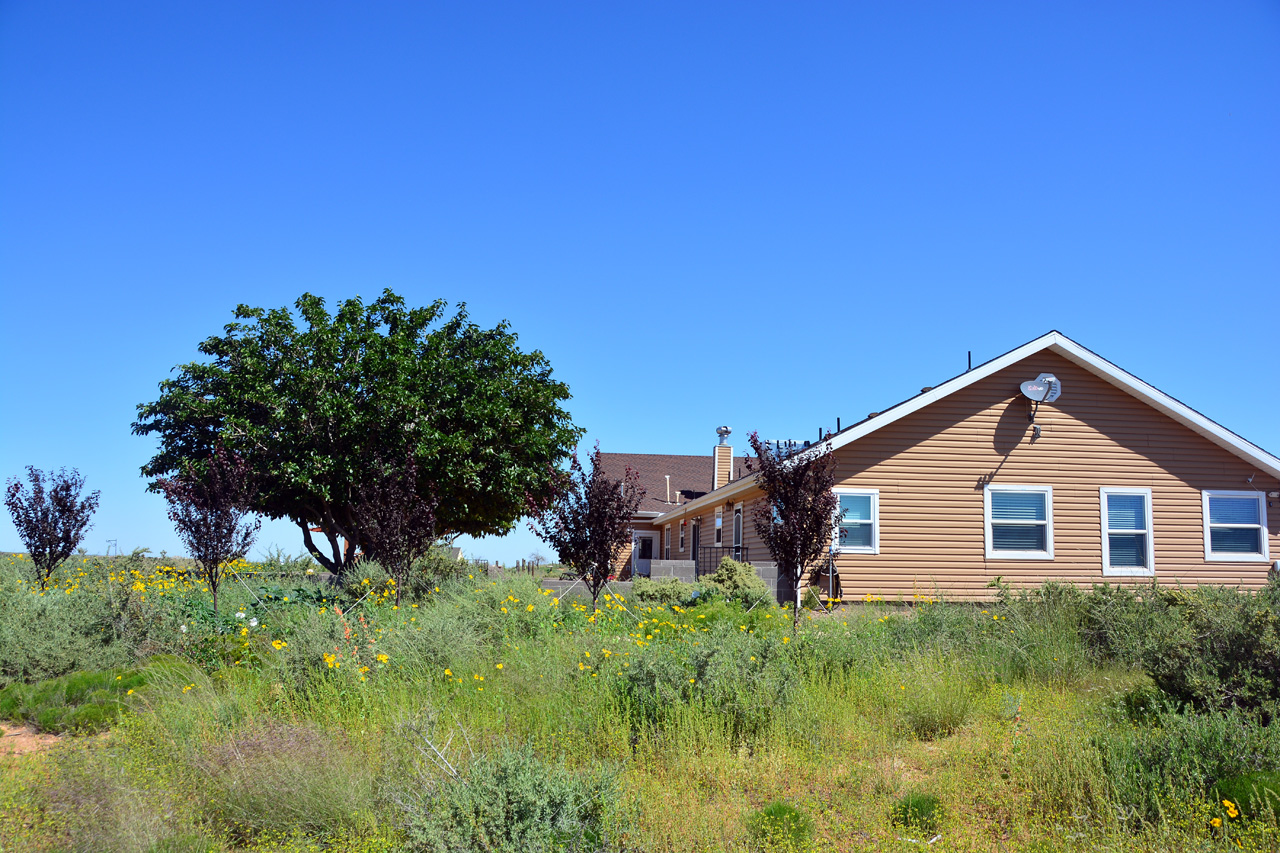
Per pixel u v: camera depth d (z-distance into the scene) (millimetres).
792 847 4875
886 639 9828
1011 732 6848
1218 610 7570
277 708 7215
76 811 4879
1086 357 17875
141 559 18156
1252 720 6188
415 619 10609
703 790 5988
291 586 15023
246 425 19703
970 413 17719
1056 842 4949
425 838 4543
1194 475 18250
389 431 20203
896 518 17203
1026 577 17375
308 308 21266
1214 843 4781
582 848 4609
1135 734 6164
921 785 6023
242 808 5176
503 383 22500
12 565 15305
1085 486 17859
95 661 8906
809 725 7172
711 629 10977
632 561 34531
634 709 7262
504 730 6961
